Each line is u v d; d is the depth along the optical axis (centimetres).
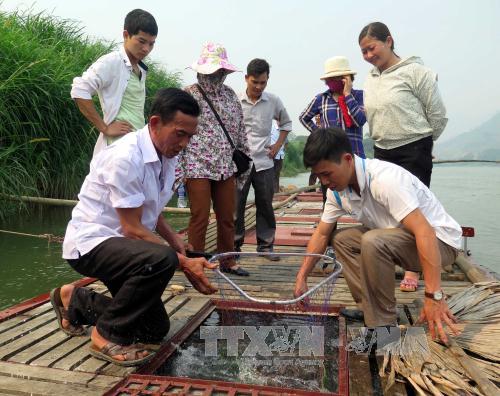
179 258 248
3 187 633
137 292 235
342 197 279
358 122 439
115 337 247
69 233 250
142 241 238
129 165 233
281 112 466
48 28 934
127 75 385
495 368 230
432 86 369
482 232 720
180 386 222
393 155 385
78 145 771
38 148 731
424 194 269
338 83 448
